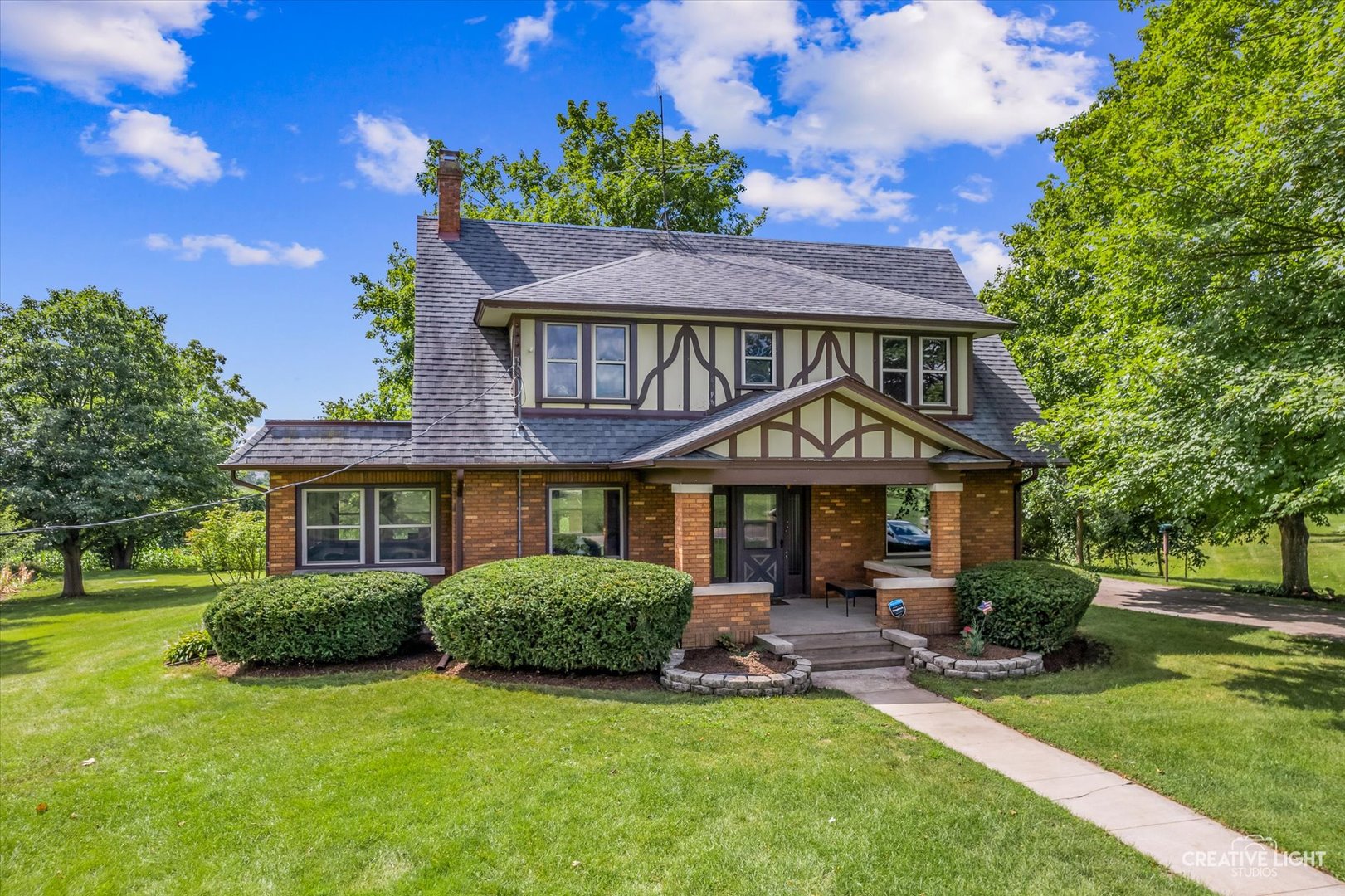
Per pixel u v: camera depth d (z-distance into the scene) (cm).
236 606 1109
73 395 2727
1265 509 1091
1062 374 2227
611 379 1473
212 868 573
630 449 1384
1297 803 675
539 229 1864
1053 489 2553
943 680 1100
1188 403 1106
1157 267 1198
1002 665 1118
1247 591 2139
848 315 1487
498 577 1114
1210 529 1839
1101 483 1258
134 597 2636
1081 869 562
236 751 804
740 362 1520
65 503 2559
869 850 590
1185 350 1133
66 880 561
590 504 1422
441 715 912
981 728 898
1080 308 2089
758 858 578
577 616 1052
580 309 1402
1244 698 1017
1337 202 981
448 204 1766
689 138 3241
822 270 1923
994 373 1778
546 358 1446
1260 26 1566
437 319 1565
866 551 1619
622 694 1007
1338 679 1111
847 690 1071
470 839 608
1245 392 953
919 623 1320
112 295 2944
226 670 1145
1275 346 1056
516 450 1347
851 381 1258
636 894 530
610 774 735
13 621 2125
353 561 1395
